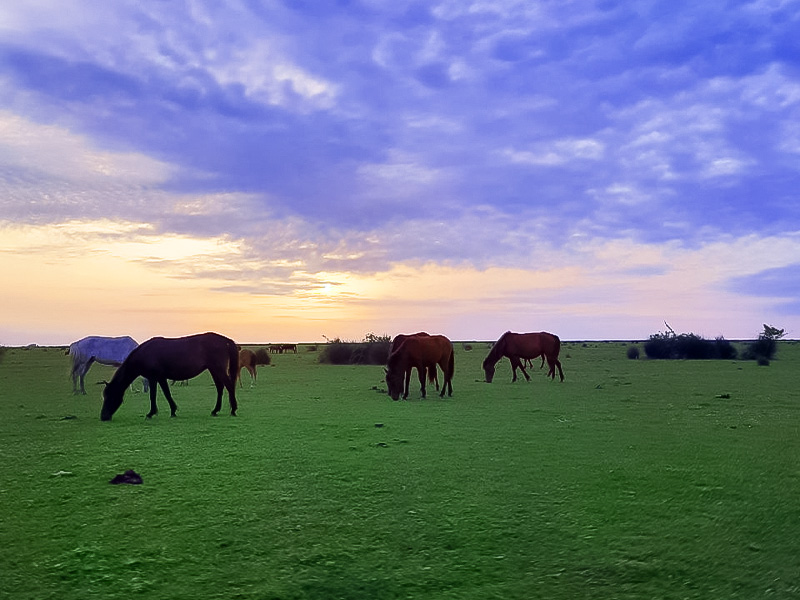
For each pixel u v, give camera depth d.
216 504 6.27
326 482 7.20
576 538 5.22
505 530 5.43
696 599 4.04
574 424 12.26
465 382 25.77
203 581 4.35
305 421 12.99
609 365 39.50
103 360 21.28
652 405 15.84
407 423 12.55
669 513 5.93
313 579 4.38
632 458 8.62
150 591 4.19
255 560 4.75
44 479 7.36
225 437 10.76
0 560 4.75
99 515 5.89
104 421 13.19
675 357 52.06
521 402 16.91
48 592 4.18
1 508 6.12
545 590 4.20
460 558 4.79
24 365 44.09
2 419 13.63
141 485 7.06
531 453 9.05
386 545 5.07
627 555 4.83
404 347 18.45
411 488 6.91
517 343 25.58
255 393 20.95
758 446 9.59
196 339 14.24
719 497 6.49
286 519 5.76
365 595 4.13
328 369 38.53
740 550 4.93
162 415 14.41
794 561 4.69
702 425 12.03
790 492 6.68
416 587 4.25
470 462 8.37
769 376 27.70
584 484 7.07
